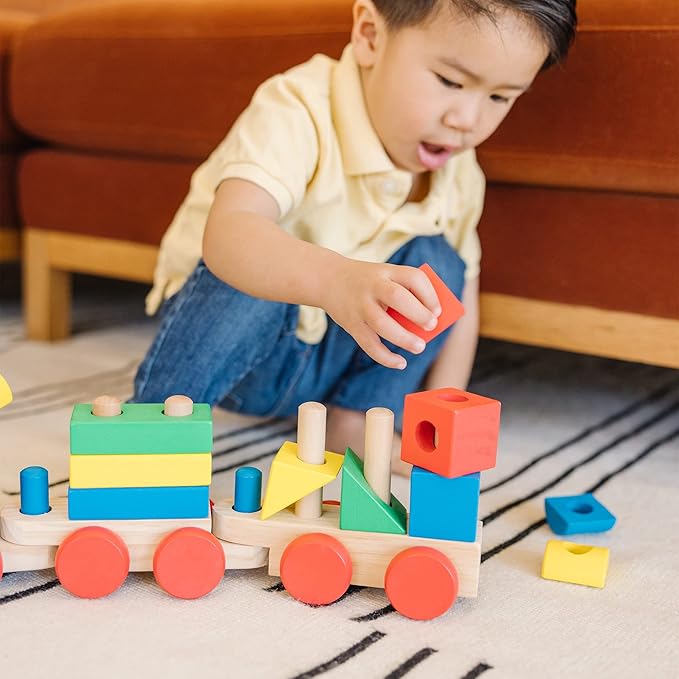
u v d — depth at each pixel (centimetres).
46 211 148
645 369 152
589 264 107
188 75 126
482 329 117
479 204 110
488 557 81
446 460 68
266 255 81
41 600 69
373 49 94
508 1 83
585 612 72
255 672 61
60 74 138
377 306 72
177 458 71
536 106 104
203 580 70
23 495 72
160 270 113
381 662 63
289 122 94
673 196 103
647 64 98
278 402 109
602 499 96
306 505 74
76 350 149
